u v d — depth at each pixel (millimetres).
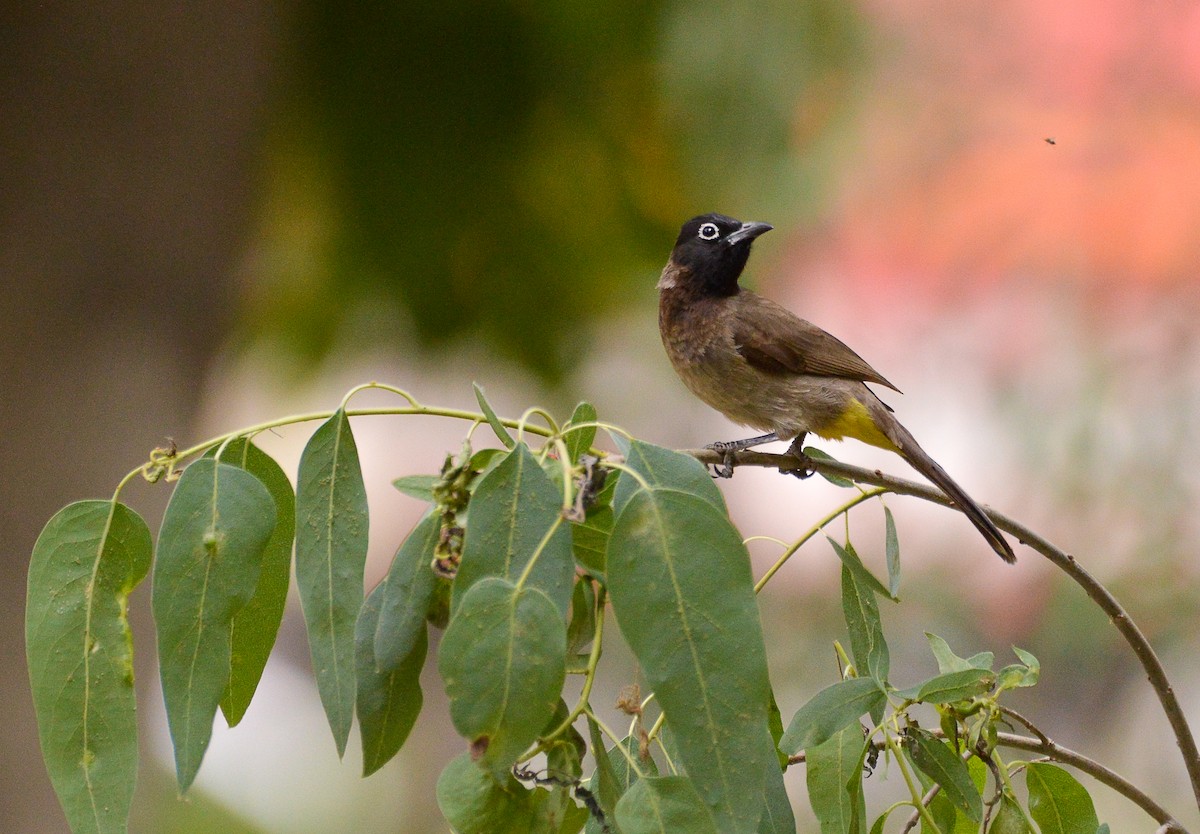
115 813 3633
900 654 12555
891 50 13688
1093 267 13961
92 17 10289
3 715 10125
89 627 3709
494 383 14156
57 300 10383
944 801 4391
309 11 12242
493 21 12289
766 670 3201
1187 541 11734
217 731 18922
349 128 12758
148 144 10586
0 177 10219
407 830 17266
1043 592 12031
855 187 14250
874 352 15195
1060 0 14609
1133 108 14328
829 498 15852
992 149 14609
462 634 3080
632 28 12172
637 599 3211
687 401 15234
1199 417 12156
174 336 10867
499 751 3049
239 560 3588
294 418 3725
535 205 13000
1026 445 12422
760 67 12023
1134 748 12680
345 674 3604
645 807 3297
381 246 13055
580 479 3438
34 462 10273
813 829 11086
